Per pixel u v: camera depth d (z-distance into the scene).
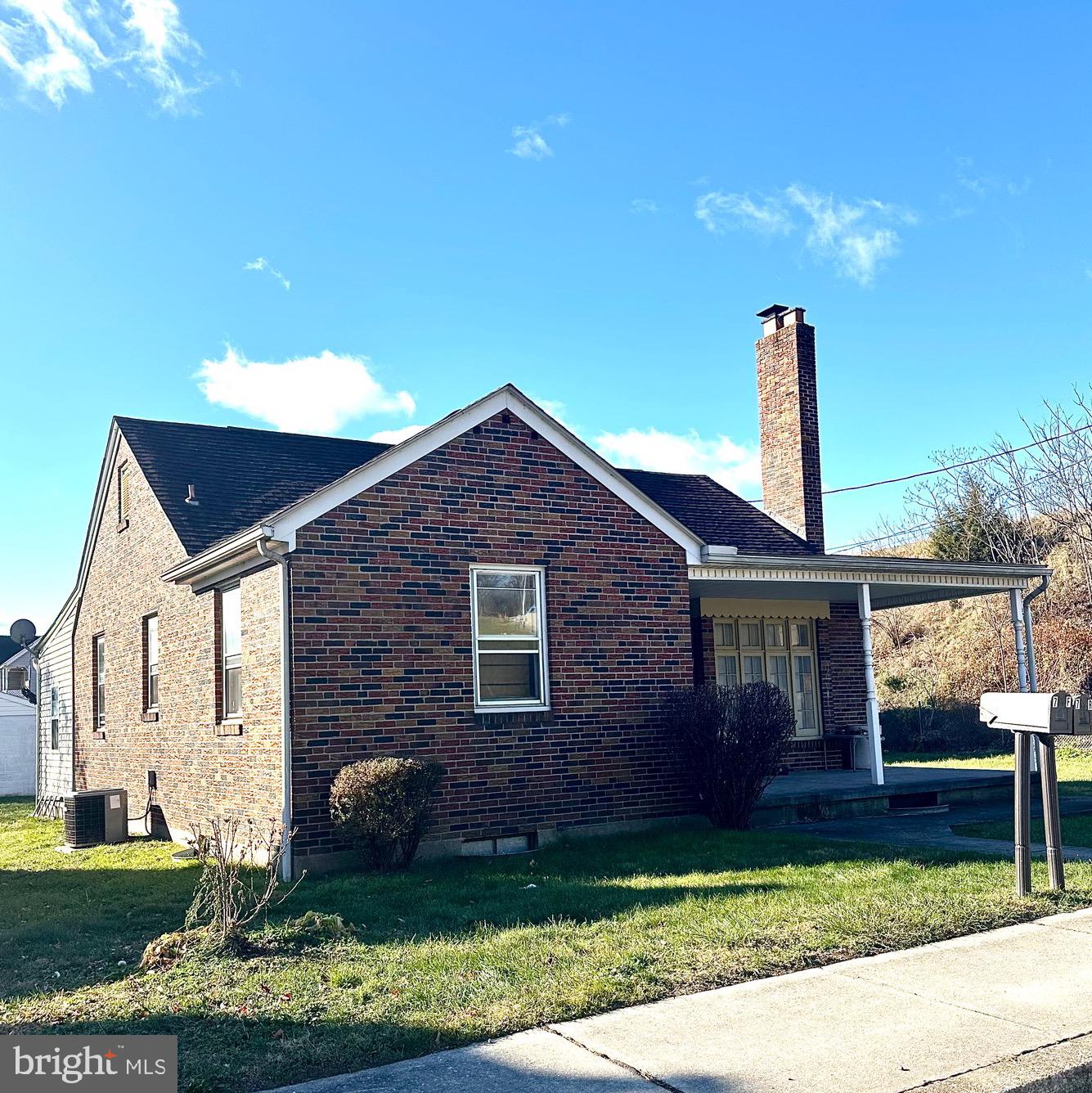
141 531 16.48
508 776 12.09
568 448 13.13
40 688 24.08
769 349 20.33
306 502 11.08
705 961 6.43
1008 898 8.07
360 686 11.20
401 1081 4.75
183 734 14.16
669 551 13.87
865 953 6.71
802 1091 4.51
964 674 30.03
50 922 8.73
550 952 6.73
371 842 10.45
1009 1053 4.90
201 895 8.04
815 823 14.02
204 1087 4.72
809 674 19.52
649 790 13.16
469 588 12.11
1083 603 28.69
